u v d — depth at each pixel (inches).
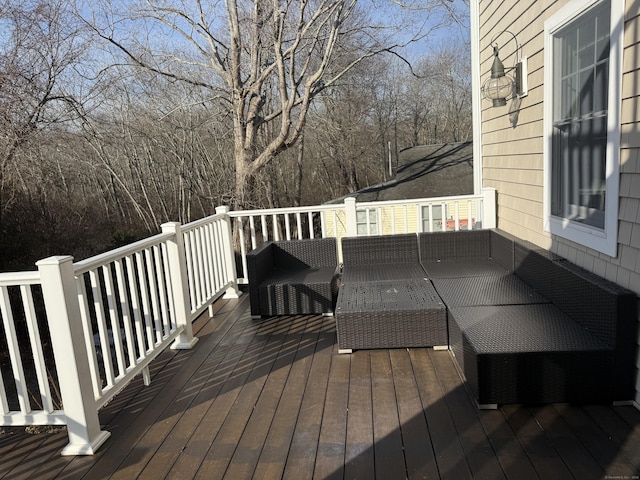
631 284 92.9
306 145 794.2
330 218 521.7
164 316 132.6
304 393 107.3
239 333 150.8
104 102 505.7
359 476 77.5
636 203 90.7
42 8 384.5
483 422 90.9
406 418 94.0
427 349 126.5
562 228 124.9
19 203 350.6
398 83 790.5
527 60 150.9
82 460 87.9
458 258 181.3
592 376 92.4
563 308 116.0
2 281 87.8
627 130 92.7
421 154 625.6
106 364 101.4
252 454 85.7
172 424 98.1
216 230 184.1
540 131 142.3
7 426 100.7
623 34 92.5
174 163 628.1
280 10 392.8
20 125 366.0
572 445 82.2
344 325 125.0
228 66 488.1
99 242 434.0
